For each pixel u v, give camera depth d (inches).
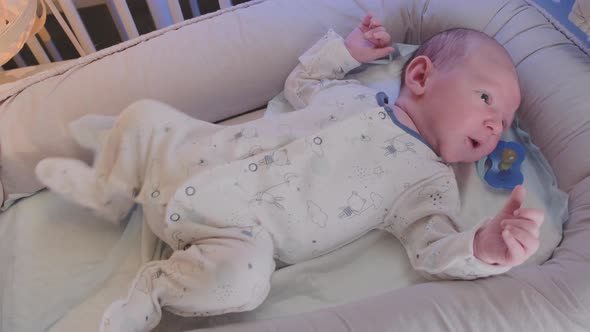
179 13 52.1
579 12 35.3
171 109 36.8
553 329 27.9
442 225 34.6
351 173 36.2
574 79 37.9
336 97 40.9
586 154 35.5
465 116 36.1
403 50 47.0
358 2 47.0
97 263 37.4
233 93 45.4
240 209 34.6
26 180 39.4
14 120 39.8
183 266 32.1
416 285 31.8
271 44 45.1
